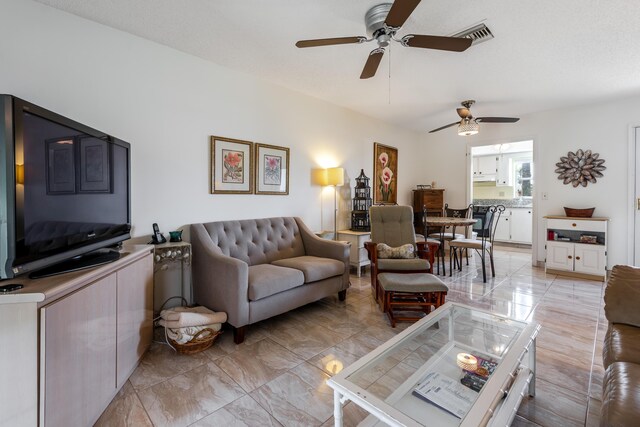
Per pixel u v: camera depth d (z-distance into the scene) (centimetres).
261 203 343
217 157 301
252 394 164
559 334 235
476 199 764
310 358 201
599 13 211
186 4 206
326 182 393
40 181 130
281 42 256
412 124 537
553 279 395
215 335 214
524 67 301
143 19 225
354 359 200
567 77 325
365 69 237
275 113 351
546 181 458
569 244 408
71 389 125
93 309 140
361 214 436
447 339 175
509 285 367
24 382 108
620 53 270
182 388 169
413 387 132
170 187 271
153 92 259
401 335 156
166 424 142
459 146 558
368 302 308
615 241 405
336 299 318
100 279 146
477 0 198
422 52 270
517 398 136
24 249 120
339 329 246
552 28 230
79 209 158
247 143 325
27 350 108
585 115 425
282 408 153
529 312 280
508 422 120
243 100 321
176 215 275
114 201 196
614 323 155
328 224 421
